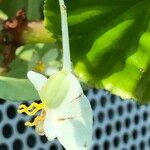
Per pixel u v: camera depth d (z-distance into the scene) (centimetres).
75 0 10
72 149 8
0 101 22
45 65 13
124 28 10
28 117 22
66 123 9
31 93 10
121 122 28
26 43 11
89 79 10
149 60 10
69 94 9
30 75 9
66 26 9
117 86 10
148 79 10
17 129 22
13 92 10
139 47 10
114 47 10
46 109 9
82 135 9
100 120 27
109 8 10
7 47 11
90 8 10
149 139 30
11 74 12
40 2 12
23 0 12
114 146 28
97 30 10
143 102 10
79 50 10
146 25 10
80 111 9
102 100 27
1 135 22
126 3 10
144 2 10
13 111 22
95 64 10
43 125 9
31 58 13
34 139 23
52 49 13
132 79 10
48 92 9
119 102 28
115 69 10
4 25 11
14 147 23
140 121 29
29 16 12
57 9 9
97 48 10
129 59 10
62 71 9
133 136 29
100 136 27
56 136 9
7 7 12
